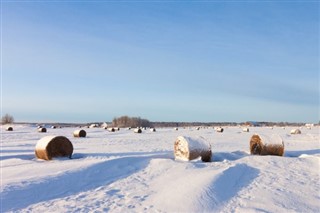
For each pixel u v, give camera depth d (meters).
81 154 17.78
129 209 7.80
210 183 9.61
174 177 10.91
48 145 15.91
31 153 18.66
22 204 8.20
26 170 11.87
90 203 8.29
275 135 17.41
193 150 14.88
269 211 7.71
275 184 10.40
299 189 9.80
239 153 18.36
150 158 14.41
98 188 9.84
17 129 60.91
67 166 12.52
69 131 53.03
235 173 11.51
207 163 13.97
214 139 33.75
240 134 45.69
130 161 13.47
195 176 10.66
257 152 17.25
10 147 22.69
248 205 8.12
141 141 29.80
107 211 7.65
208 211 7.69
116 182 10.57
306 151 20.62
